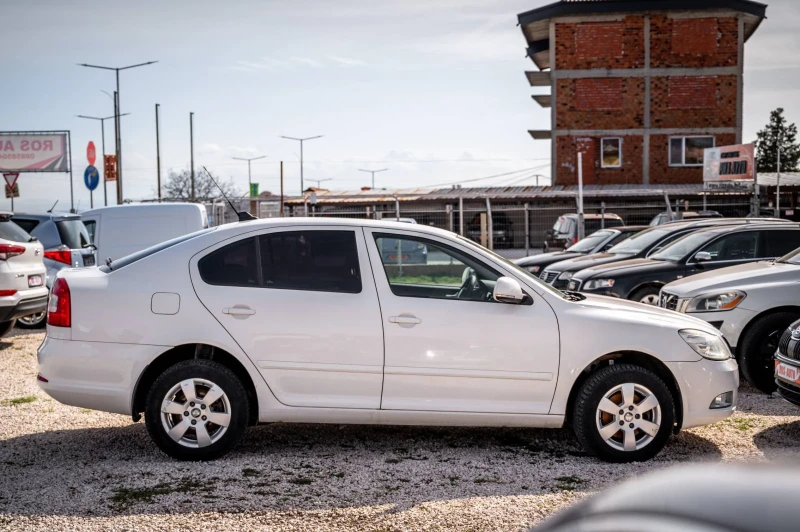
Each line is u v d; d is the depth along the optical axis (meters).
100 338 6.18
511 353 6.22
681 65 43.44
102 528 4.77
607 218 28.88
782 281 9.03
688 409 6.33
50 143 46.28
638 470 5.96
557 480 5.71
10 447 6.53
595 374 6.20
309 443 6.71
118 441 6.71
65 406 8.04
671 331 6.34
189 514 5.00
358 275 6.32
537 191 39.00
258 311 6.20
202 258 6.32
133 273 6.30
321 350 6.20
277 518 4.95
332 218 6.58
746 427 7.30
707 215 26.22
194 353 6.41
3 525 4.80
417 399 6.23
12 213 11.21
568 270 14.49
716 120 43.44
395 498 5.32
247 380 6.32
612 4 43.31
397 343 6.20
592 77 43.84
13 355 11.23
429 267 6.36
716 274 9.75
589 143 44.06
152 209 15.88
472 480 5.71
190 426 6.09
